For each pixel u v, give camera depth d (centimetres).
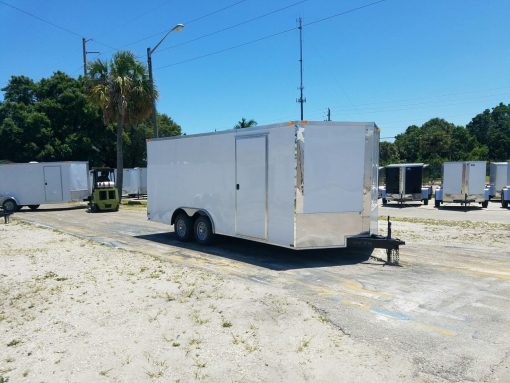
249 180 862
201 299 576
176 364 385
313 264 802
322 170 783
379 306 546
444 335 449
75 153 3700
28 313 534
